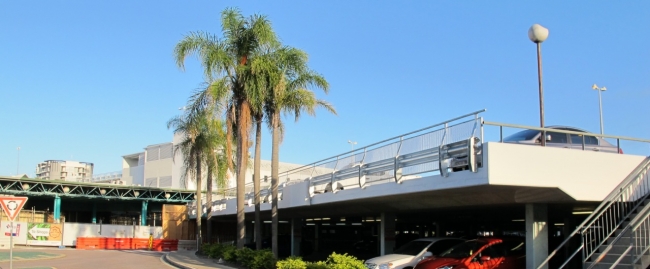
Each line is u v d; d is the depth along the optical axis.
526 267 17.45
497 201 18.41
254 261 22.73
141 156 88.38
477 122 14.75
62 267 26.20
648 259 13.50
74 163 153.00
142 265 27.59
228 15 27.11
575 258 22.59
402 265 18.66
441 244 19.80
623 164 16.23
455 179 15.45
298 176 31.66
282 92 25.55
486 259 16.67
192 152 40.25
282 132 29.28
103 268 25.66
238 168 27.00
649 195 16.22
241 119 26.66
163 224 54.94
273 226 25.56
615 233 15.24
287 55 26.44
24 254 37.31
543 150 14.96
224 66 26.42
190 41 26.48
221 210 41.78
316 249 49.16
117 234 53.62
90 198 61.16
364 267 18.14
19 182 54.28
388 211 26.41
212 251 30.31
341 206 25.97
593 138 19.66
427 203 21.67
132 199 61.94
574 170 15.38
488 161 14.18
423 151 16.92
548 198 16.67
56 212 56.28
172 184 79.62
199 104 29.11
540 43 17.78
